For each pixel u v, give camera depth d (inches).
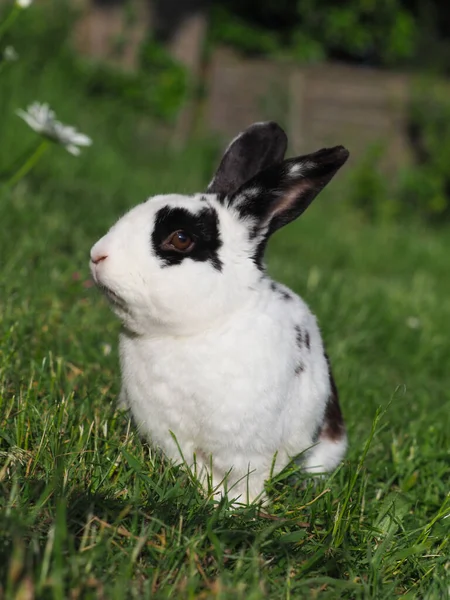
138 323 35.9
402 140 127.8
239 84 126.3
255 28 140.6
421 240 106.6
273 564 33.4
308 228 100.6
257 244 36.7
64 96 101.4
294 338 37.2
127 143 110.3
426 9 144.6
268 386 35.9
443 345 58.6
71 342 43.7
